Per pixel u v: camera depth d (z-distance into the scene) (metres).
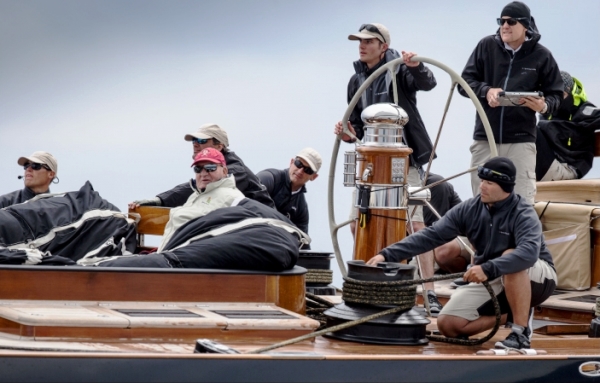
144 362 11.52
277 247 15.26
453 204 21.08
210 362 11.66
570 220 19.23
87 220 18.66
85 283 14.42
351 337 14.30
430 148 19.70
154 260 14.97
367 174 16.25
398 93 19.31
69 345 12.50
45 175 21.55
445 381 12.48
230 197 17.00
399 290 14.27
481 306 14.72
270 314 14.34
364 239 16.39
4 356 11.30
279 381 11.86
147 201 19.55
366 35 19.53
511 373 12.77
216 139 21.00
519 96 16.98
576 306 17.62
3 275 14.23
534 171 18.94
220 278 14.87
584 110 21.08
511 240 14.37
